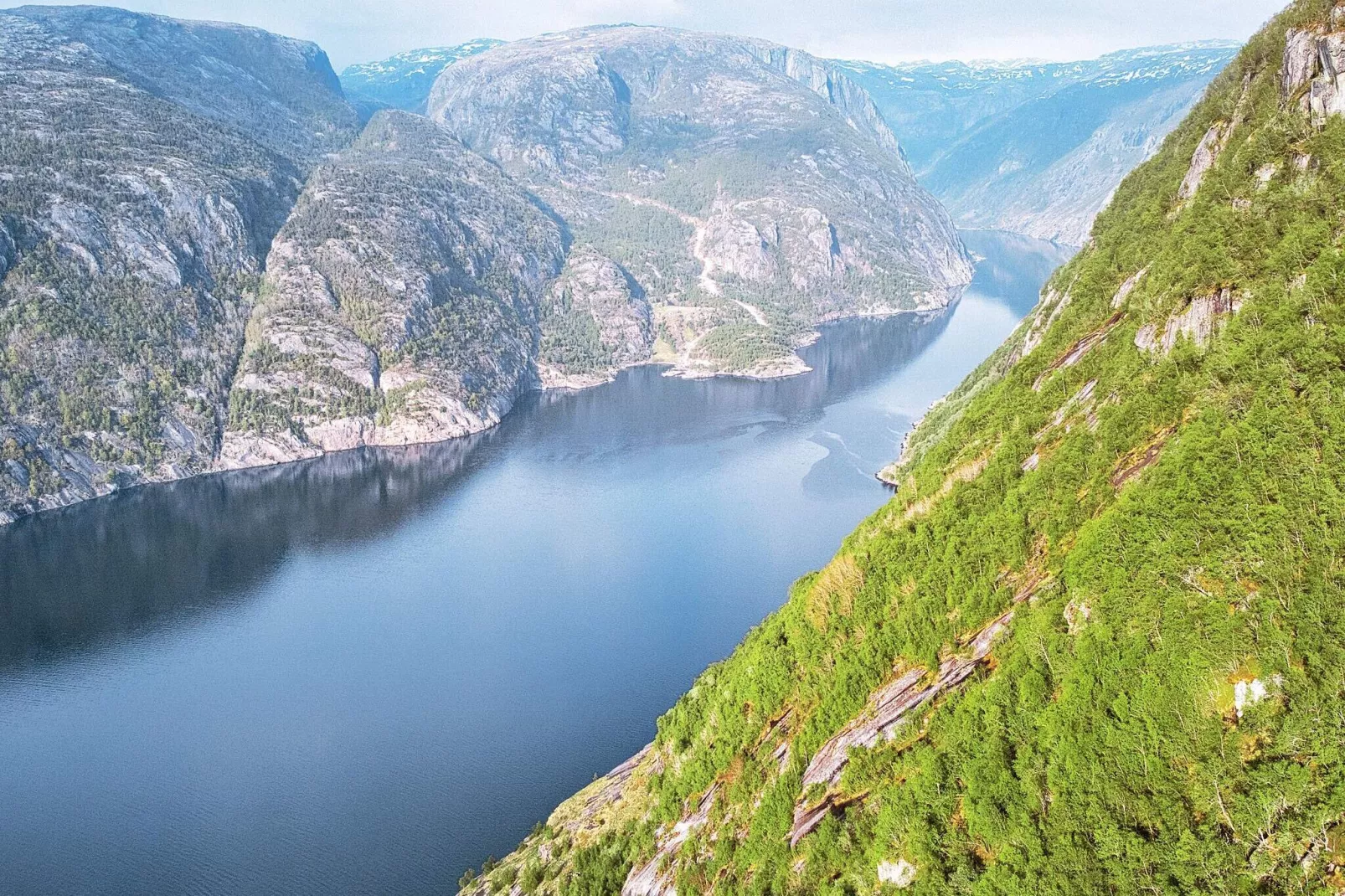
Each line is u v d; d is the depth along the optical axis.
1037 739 60.94
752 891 69.94
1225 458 66.38
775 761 82.75
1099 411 90.88
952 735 66.06
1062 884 51.66
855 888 63.47
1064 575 71.50
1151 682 57.16
